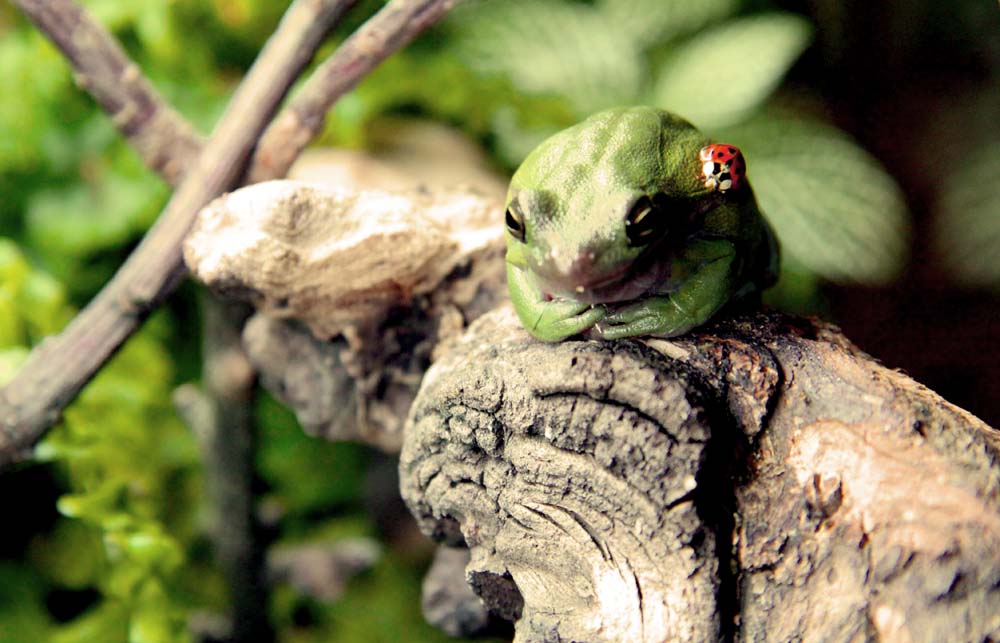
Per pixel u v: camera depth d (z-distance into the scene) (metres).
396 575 0.45
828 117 0.56
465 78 0.45
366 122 0.45
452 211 0.36
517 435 0.32
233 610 0.43
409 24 0.35
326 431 0.37
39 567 0.44
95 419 0.42
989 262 0.54
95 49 0.36
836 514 0.31
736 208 0.32
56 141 0.45
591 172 0.32
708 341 0.32
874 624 0.30
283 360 0.37
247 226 0.34
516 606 0.33
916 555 0.30
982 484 0.30
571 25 0.46
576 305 0.32
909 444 0.31
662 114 0.33
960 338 0.52
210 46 0.45
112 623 0.42
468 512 0.33
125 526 0.39
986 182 0.55
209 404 0.40
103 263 0.46
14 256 0.41
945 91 0.58
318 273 0.34
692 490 0.30
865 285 0.54
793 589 0.31
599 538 0.31
